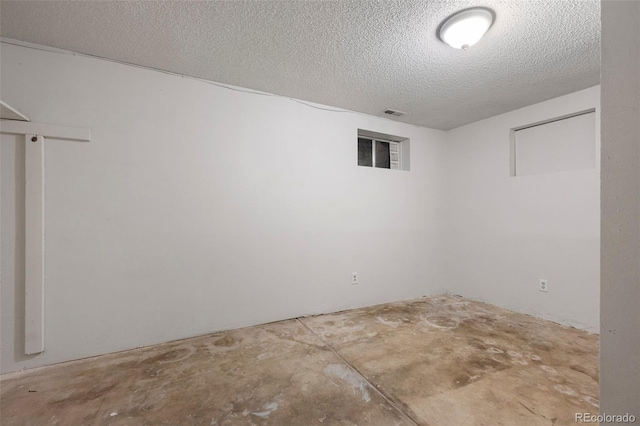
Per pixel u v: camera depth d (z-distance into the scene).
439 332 2.61
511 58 2.22
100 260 2.21
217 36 1.97
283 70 2.43
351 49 2.12
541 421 1.46
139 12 1.74
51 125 2.06
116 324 2.25
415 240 3.80
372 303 3.47
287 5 1.68
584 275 2.69
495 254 3.44
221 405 1.61
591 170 2.67
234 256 2.71
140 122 2.35
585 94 2.71
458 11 1.72
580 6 1.66
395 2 1.66
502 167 3.38
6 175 1.97
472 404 1.60
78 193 2.15
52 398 1.67
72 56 2.14
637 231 0.62
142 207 2.35
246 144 2.77
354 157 3.36
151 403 1.62
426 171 3.90
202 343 2.38
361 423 1.47
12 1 1.62
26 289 1.98
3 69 1.96
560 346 2.31
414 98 2.98
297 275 3.01
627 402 0.63
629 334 0.63
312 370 1.96
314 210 3.11
